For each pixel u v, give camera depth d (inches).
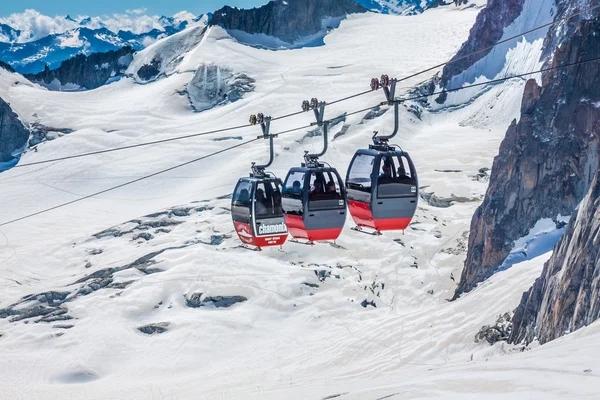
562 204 2790.4
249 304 3080.7
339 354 2361.0
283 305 3046.3
